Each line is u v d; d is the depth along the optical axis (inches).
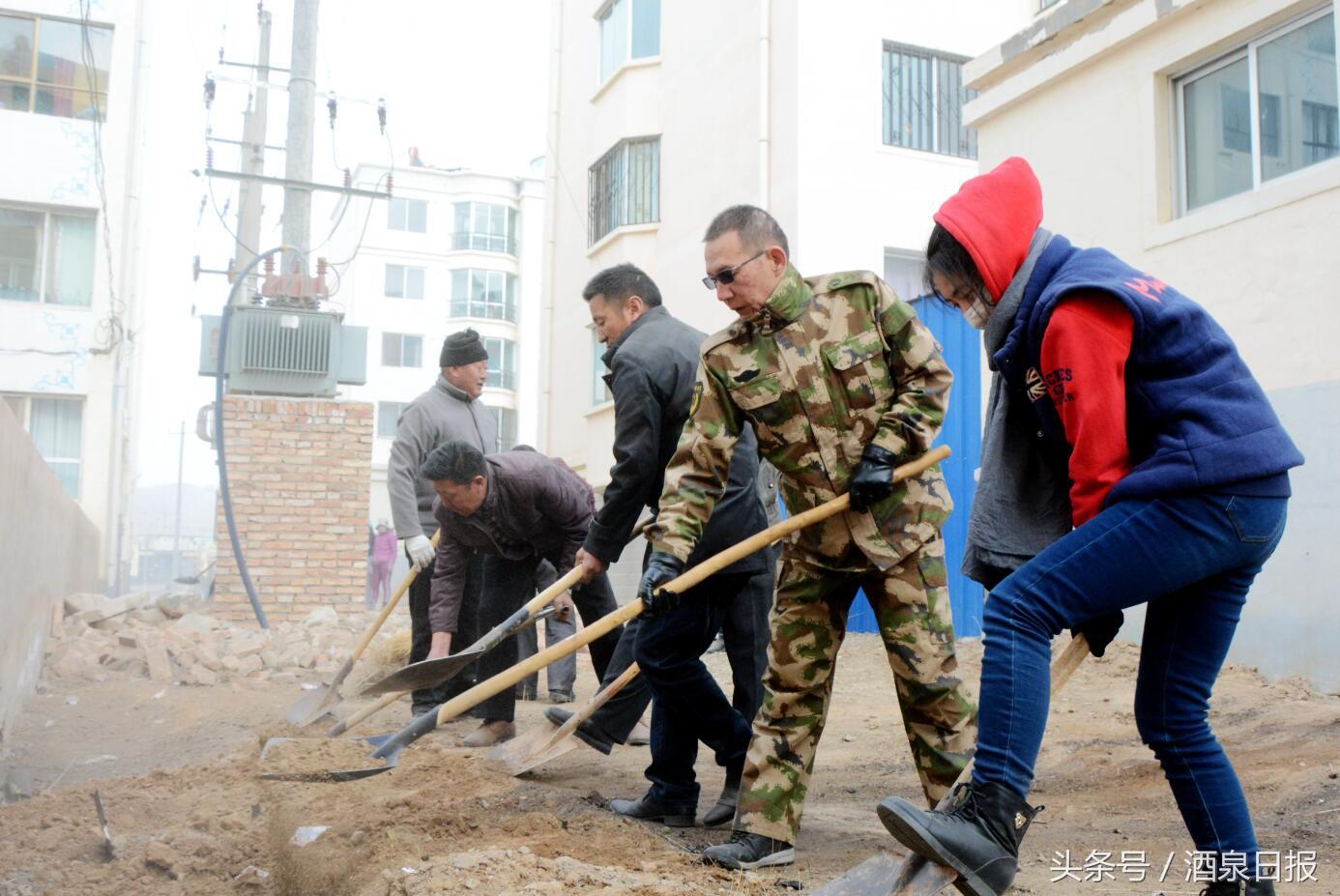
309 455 459.2
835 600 123.6
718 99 522.3
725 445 123.5
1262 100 278.2
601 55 641.0
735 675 151.7
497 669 196.9
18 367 639.8
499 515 187.0
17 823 135.6
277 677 291.0
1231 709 229.6
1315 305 255.8
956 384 380.5
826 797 168.4
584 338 643.5
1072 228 325.1
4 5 646.5
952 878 90.7
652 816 146.2
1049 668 95.7
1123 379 94.1
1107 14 309.6
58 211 653.9
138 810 141.0
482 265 1760.6
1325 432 251.1
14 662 226.2
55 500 327.3
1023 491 107.2
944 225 102.8
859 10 478.0
